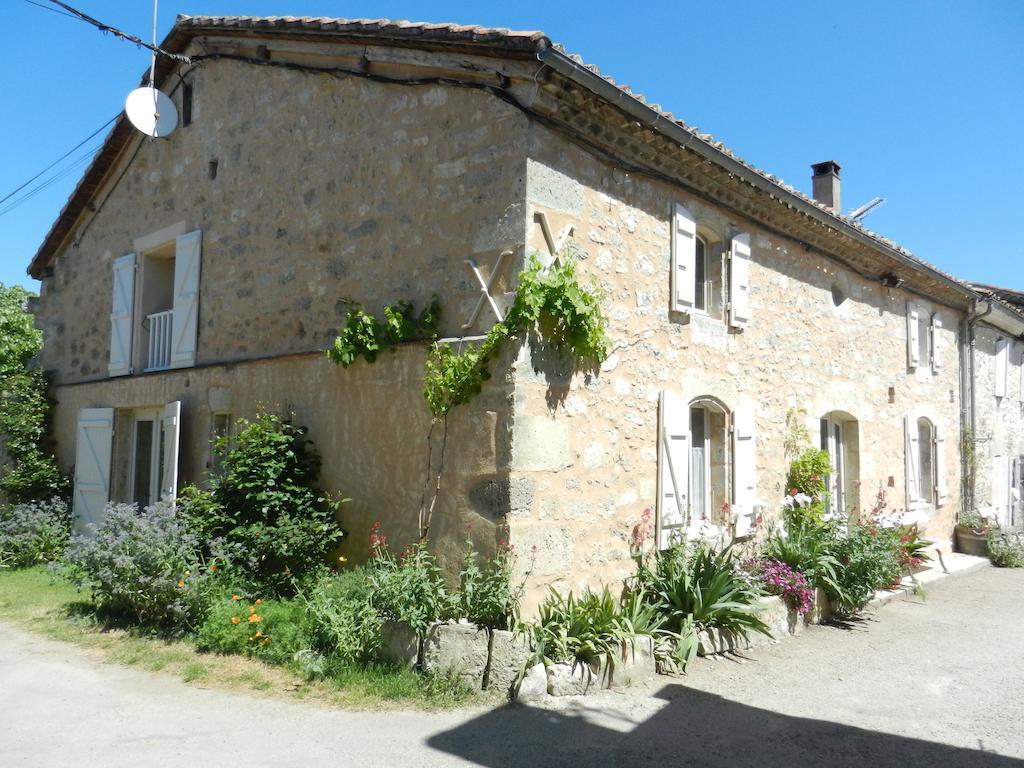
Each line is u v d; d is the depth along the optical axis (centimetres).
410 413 612
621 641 539
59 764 393
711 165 704
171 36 881
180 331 873
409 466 608
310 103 743
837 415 987
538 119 570
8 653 580
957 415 1288
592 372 609
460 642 505
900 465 1099
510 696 491
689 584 616
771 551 768
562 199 587
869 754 441
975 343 1344
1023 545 1205
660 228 693
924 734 474
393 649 529
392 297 641
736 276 782
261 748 417
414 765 401
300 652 543
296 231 743
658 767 412
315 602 560
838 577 770
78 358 1090
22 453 1060
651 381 671
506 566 529
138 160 1001
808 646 666
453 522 570
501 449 546
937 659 640
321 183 722
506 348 552
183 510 697
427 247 619
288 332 738
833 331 963
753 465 793
